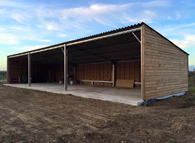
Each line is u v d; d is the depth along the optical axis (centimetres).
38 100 746
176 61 869
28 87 1280
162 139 303
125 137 315
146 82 628
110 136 321
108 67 1499
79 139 310
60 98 795
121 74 1397
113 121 414
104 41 878
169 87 794
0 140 305
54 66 2088
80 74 1788
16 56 1547
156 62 693
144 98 618
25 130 358
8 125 394
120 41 868
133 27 644
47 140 306
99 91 1001
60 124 399
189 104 655
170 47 812
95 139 311
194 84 1584
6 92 1033
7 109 567
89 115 483
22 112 523
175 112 496
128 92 946
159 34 713
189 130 341
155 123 392
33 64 1973
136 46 936
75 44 956
